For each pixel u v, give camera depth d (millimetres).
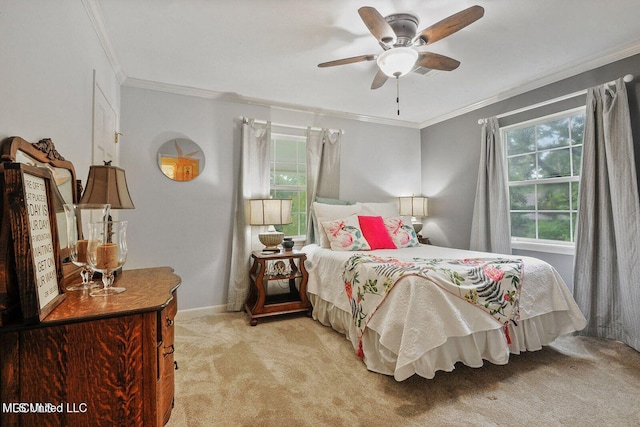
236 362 2139
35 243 935
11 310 851
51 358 888
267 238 3193
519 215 3377
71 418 906
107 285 1242
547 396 1715
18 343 860
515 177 3408
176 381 1889
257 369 2037
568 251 2855
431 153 4387
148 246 3027
